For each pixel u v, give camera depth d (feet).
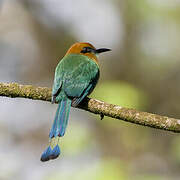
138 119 21.30
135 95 34.76
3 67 49.93
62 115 23.62
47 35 49.65
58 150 22.47
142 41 48.37
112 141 40.57
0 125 48.62
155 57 47.85
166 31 47.29
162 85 46.91
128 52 48.44
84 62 26.30
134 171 39.83
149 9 45.80
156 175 37.88
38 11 49.70
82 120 42.42
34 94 24.36
